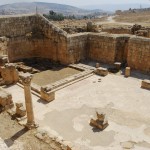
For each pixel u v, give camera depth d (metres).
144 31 35.44
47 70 26.25
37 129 14.45
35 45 29.89
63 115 16.34
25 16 28.25
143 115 16.23
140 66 24.78
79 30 37.84
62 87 20.91
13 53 28.33
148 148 12.79
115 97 19.06
